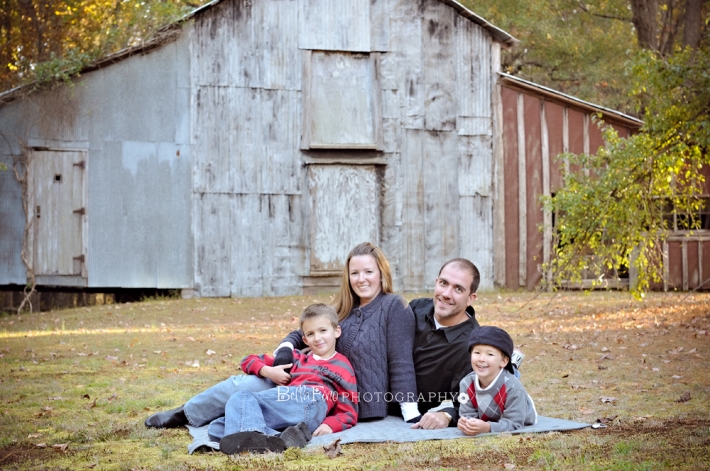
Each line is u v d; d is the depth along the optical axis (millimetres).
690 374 7266
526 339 10133
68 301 21984
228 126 16047
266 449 4457
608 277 17125
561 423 5109
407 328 5332
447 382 5305
